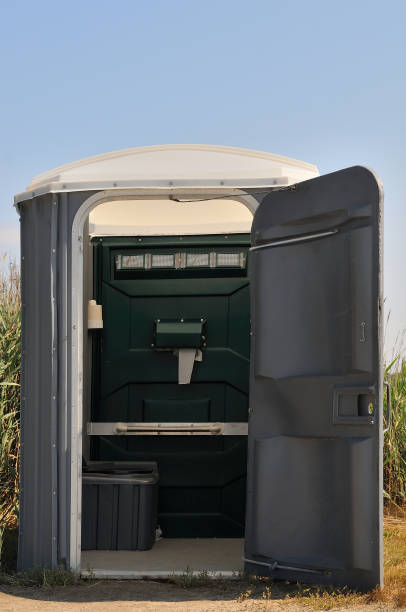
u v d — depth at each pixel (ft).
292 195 16.71
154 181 17.11
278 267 16.87
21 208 18.47
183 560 18.33
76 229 17.39
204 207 22.35
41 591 16.20
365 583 15.07
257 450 16.84
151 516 19.66
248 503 16.93
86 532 19.53
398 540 20.86
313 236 16.17
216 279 21.48
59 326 17.35
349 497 15.25
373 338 14.99
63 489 17.12
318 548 15.72
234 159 17.99
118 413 21.49
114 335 21.62
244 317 21.39
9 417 23.75
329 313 15.83
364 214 15.24
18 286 27.43
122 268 21.63
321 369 15.90
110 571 17.19
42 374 17.65
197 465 21.35
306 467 16.03
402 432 25.89
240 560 18.26
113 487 19.58
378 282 14.98
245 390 21.26
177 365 21.42
